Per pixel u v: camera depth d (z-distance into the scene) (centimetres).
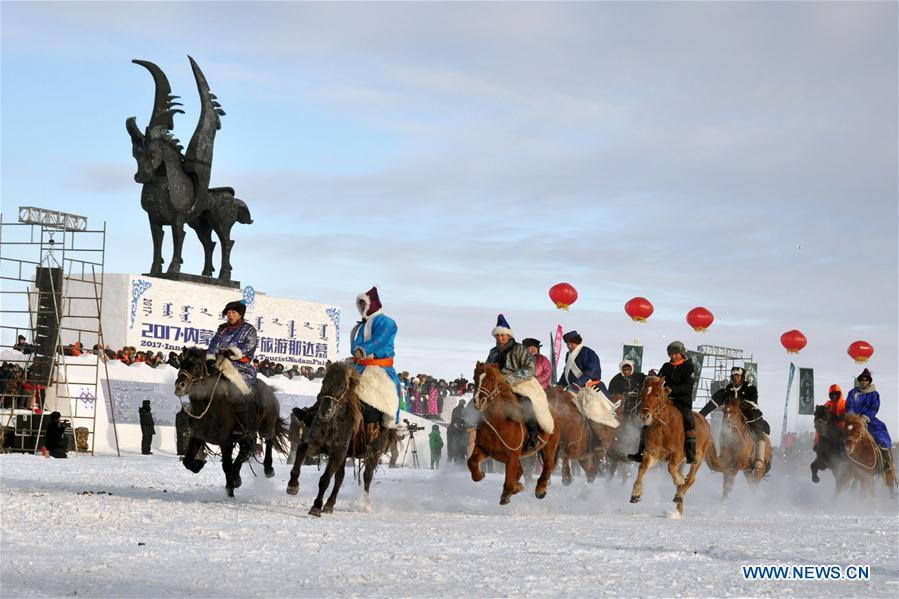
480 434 1645
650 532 1359
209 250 4556
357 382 1511
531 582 880
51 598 764
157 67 4266
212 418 1634
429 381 4819
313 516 1438
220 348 1652
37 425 3166
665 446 1742
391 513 1562
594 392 2036
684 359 1798
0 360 3497
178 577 870
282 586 841
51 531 1152
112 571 888
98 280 4153
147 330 4172
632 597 819
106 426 3500
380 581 872
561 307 2689
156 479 2102
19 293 3419
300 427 1780
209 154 4403
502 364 1681
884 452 2283
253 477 2262
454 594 814
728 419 2089
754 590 878
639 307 2844
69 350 3588
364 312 1608
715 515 1777
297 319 4947
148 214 4322
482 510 1694
